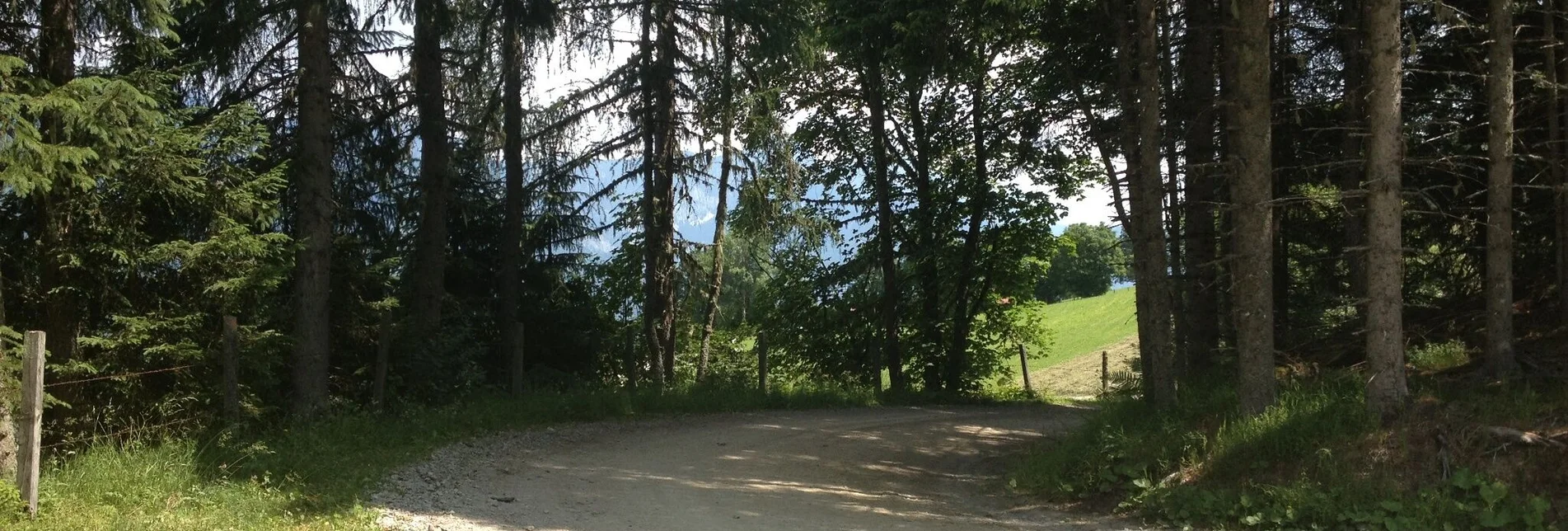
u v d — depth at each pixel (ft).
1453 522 26.55
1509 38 34.86
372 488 31.32
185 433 35.09
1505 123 34.91
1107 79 50.16
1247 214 35.27
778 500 34.35
